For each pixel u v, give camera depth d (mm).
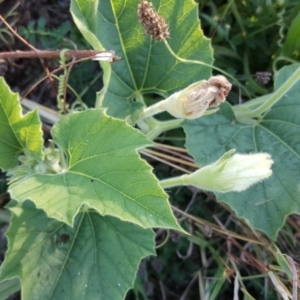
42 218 321
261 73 424
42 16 438
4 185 394
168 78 374
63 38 426
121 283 316
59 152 310
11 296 391
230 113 378
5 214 377
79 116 272
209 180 283
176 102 295
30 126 287
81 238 326
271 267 377
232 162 278
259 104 393
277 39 450
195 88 287
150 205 233
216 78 281
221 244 417
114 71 369
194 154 357
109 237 326
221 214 418
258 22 448
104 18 355
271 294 397
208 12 460
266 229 349
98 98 342
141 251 323
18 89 431
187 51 367
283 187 352
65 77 360
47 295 309
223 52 451
